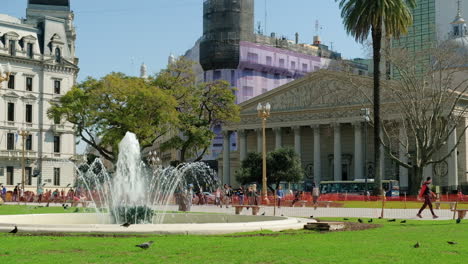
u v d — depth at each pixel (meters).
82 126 79.88
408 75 71.19
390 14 56.94
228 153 127.50
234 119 86.00
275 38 167.12
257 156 101.75
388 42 72.69
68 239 21.42
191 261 16.27
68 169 109.25
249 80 152.38
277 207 58.31
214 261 16.27
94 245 19.59
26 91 105.56
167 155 160.62
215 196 71.25
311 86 115.69
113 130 77.12
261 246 19.55
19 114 104.56
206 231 23.39
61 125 108.69
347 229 27.64
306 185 113.94
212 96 85.12
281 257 17.03
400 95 74.06
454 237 23.78
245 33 152.25
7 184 102.38
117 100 77.88
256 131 125.81
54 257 16.98
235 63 149.62
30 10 117.44
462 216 38.34
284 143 126.44
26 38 106.19
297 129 117.50
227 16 150.88
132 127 76.56
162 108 77.06
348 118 109.62
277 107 120.75
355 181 92.69
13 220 30.22
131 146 43.84
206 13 154.75
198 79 158.50
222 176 133.38
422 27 137.75
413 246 19.86
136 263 15.92
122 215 30.78
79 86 79.75
